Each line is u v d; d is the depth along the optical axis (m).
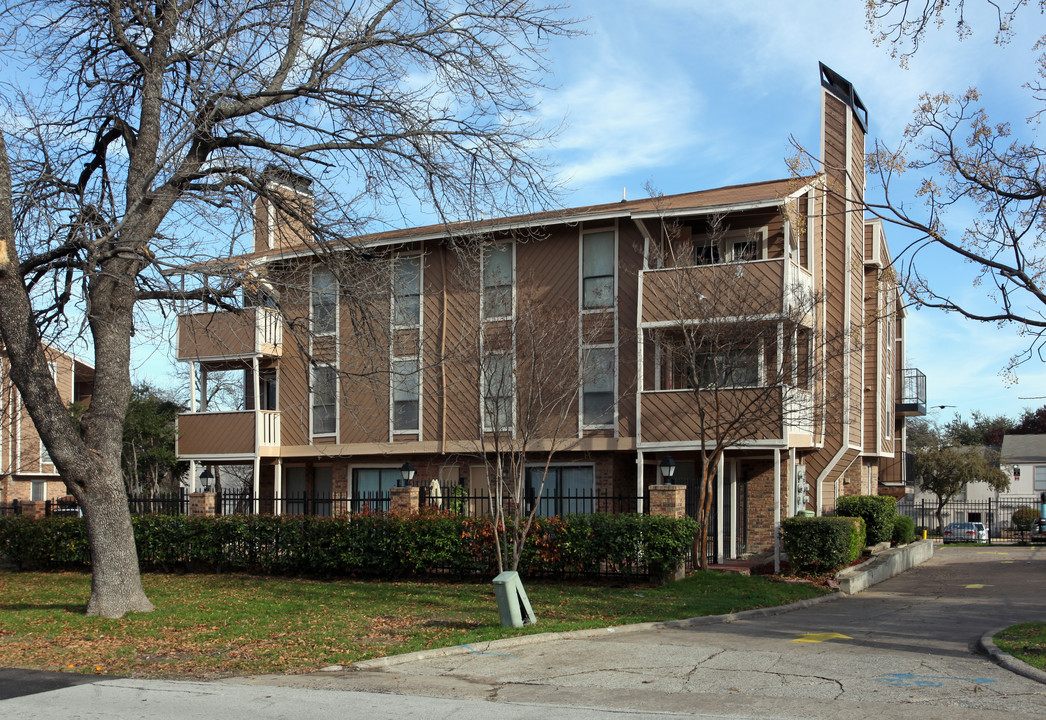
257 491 23.89
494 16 13.47
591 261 21.62
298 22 13.59
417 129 13.52
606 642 10.91
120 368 13.48
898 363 31.55
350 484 24.56
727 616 13.04
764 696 8.00
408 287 23.09
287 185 13.97
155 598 15.08
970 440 70.56
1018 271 11.68
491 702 7.86
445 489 20.86
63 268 13.86
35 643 11.07
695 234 21.86
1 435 34.25
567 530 16.50
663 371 20.62
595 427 21.09
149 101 13.33
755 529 22.03
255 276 13.42
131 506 22.47
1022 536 34.38
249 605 14.13
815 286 21.23
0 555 22.53
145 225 12.90
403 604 14.30
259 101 13.71
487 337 19.34
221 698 8.11
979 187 12.43
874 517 22.47
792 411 18.16
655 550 15.95
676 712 7.41
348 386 23.67
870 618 13.31
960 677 8.70
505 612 11.62
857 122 24.00
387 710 7.56
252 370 26.50
